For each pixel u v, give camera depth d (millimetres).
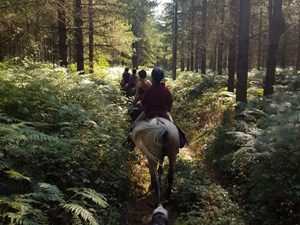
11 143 4727
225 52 28391
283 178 4926
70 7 12172
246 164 6297
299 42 20984
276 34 10875
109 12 13938
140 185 6250
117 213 4770
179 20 26484
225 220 4617
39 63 10961
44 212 4059
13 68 9109
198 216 5113
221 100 12109
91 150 5867
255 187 5258
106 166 5738
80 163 5391
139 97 8789
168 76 32625
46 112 6703
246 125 6922
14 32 10477
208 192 5586
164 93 5664
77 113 6516
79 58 14453
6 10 9102
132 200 5676
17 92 6535
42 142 5316
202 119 11617
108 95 9508
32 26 11023
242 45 9039
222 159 6824
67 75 9539
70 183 4891
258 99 9117
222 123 8164
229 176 6633
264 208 4984
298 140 5035
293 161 4980
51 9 9930
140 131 5004
